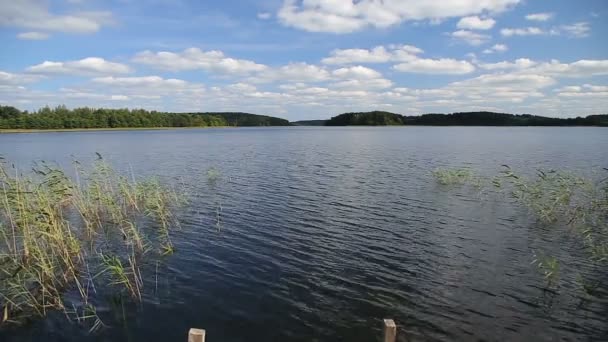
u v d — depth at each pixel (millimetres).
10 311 12008
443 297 12875
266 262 15766
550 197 24219
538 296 12961
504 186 31141
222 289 13406
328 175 38344
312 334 10805
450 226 20625
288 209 24406
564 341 10555
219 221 21672
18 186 17031
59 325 11266
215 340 10484
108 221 21469
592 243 17484
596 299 12781
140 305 12344
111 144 85312
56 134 136250
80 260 15781
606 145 74125
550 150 63625
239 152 66000
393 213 23281
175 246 17609
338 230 20016
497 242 18094
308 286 13625
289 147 77625
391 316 11703
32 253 14180
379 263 15648
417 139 101875
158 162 50281
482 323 11359
